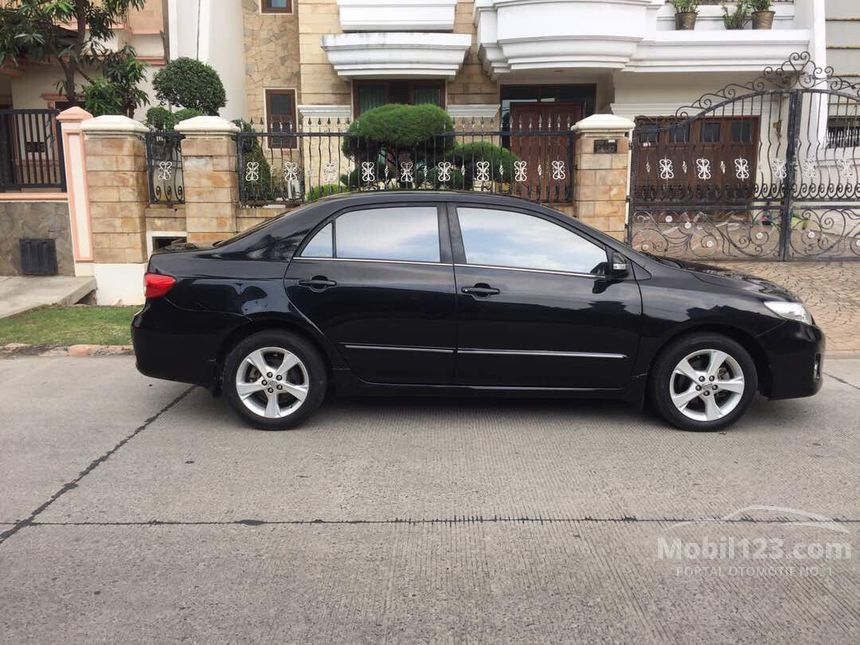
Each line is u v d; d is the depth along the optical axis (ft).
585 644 9.24
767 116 49.39
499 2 44.29
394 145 34.19
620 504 13.24
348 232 17.16
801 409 18.89
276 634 9.45
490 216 17.25
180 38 47.52
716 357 16.84
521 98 51.72
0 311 29.40
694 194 39.45
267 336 16.84
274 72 53.83
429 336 16.79
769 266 35.45
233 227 34.73
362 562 11.23
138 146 34.65
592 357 16.81
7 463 15.21
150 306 17.13
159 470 14.83
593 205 34.01
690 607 10.05
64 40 42.04
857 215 38.29
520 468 14.92
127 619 9.77
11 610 9.96
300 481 14.28
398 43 46.06
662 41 45.93
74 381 21.56
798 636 9.40
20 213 35.24
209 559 11.32
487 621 9.73
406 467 14.98
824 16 47.03
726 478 14.38
